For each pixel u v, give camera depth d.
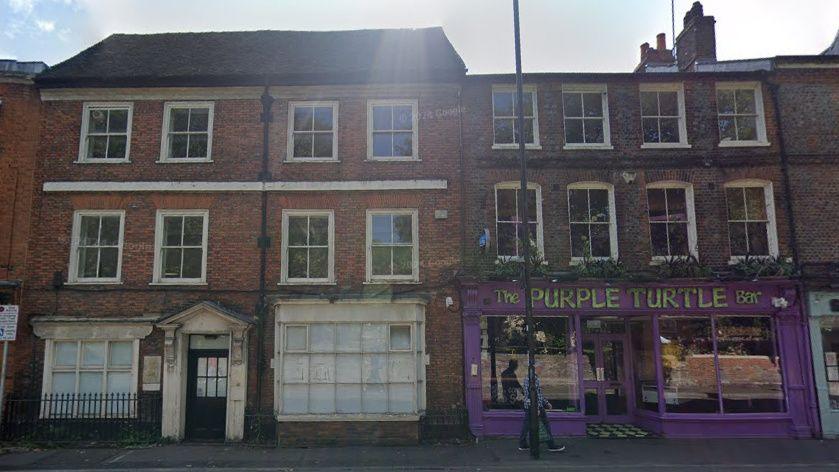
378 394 13.12
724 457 11.47
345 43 16.94
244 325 13.37
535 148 14.72
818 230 14.33
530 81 15.02
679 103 15.11
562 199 14.58
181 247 14.23
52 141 14.55
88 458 11.63
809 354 13.56
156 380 13.48
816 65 14.95
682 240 14.57
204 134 14.79
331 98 14.92
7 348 13.14
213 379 13.77
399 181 14.38
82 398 13.45
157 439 13.09
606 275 13.70
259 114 14.74
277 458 11.62
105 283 13.91
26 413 13.30
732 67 15.92
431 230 14.25
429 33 17.33
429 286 13.95
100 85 14.63
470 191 14.53
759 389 13.70
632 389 14.77
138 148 14.55
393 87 14.82
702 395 13.69
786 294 13.69
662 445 12.57
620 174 14.66
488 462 11.17
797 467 10.73
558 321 14.16
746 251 14.47
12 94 14.77
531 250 14.09
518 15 12.11
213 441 13.25
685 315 13.91
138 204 14.29
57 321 13.61
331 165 14.55
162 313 13.78
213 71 15.02
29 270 13.94
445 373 13.62
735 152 14.76
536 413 11.51
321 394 13.11
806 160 14.60
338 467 10.88
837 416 13.37
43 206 14.23
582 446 12.52
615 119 14.93
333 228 14.29
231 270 13.99
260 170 14.48
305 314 13.41
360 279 14.05
